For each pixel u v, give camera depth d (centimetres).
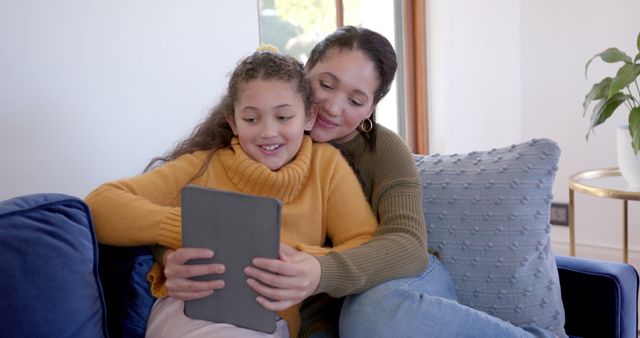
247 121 105
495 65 282
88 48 131
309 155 112
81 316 83
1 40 116
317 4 227
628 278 128
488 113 287
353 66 116
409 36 270
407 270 102
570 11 270
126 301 95
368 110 122
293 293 85
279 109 103
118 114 139
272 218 81
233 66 168
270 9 208
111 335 97
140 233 95
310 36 226
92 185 135
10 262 77
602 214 279
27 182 121
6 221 79
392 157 120
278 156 107
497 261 120
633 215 273
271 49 125
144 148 146
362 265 96
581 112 274
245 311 85
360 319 96
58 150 127
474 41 278
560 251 290
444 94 271
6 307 75
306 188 111
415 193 113
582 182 203
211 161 110
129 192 100
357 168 124
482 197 123
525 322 119
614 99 194
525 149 125
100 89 134
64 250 82
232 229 83
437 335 94
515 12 279
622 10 260
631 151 186
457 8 271
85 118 132
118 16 137
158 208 97
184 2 153
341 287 94
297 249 101
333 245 112
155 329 92
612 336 125
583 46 270
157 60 147
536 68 281
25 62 120
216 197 83
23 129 120
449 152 275
